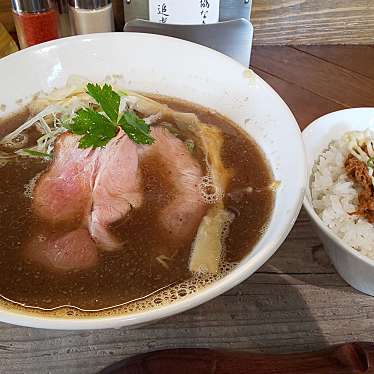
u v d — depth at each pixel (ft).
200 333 0.84
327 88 1.27
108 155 0.85
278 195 0.85
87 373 0.79
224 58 1.00
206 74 1.02
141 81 1.06
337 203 0.94
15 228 0.83
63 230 0.82
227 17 1.16
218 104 1.03
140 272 0.78
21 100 1.02
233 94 1.00
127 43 1.03
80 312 0.73
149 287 0.76
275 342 0.83
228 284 0.65
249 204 0.87
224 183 0.90
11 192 0.88
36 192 0.87
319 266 0.94
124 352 0.81
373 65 1.35
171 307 0.63
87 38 1.01
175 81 1.05
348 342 0.82
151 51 1.03
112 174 0.85
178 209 0.85
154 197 0.87
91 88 0.86
